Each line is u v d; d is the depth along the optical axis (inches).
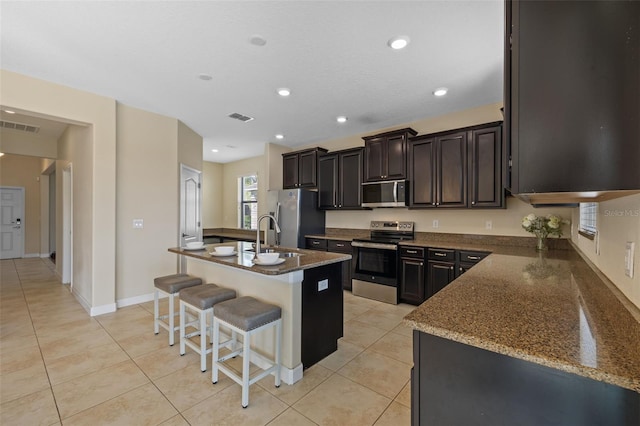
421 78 115.6
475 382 37.7
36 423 68.2
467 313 43.9
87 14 79.2
